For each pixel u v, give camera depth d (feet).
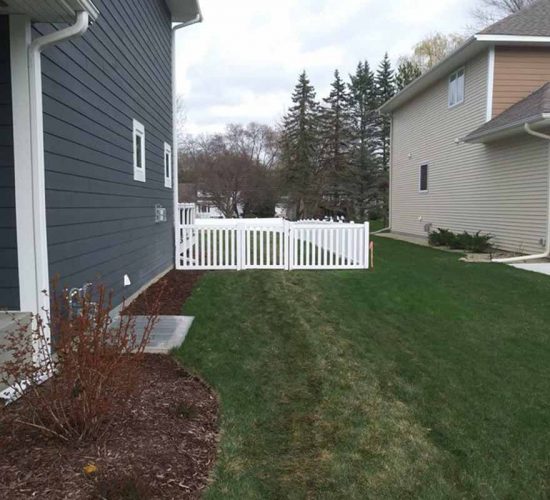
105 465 8.32
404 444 10.15
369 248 35.55
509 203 40.47
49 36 12.01
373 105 127.34
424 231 60.03
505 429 10.93
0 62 12.10
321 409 11.66
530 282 27.58
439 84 54.60
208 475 8.64
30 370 9.11
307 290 25.76
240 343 16.58
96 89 17.37
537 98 37.40
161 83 31.65
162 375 13.43
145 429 9.84
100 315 9.48
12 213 12.38
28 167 12.21
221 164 127.75
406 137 66.85
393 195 73.15
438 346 16.69
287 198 126.21
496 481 8.98
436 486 8.74
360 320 19.89
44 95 12.94
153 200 28.53
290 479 8.74
